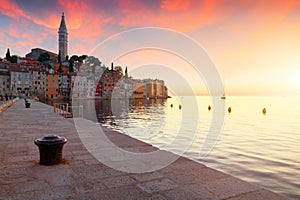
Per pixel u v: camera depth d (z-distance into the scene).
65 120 13.42
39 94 83.69
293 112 43.19
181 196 3.27
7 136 8.06
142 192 3.40
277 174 7.09
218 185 3.65
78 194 3.33
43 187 3.57
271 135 16.16
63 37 126.19
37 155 5.45
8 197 3.22
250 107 60.50
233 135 15.99
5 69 83.94
